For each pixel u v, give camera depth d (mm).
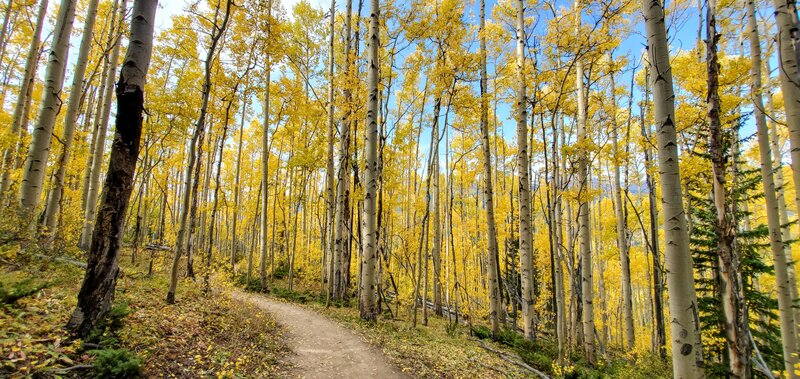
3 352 3102
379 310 11422
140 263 11977
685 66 7004
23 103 7574
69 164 9867
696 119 7125
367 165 9000
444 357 7191
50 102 6289
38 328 3604
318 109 14250
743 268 8922
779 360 8242
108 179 3971
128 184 4074
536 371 7570
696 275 11969
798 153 4246
